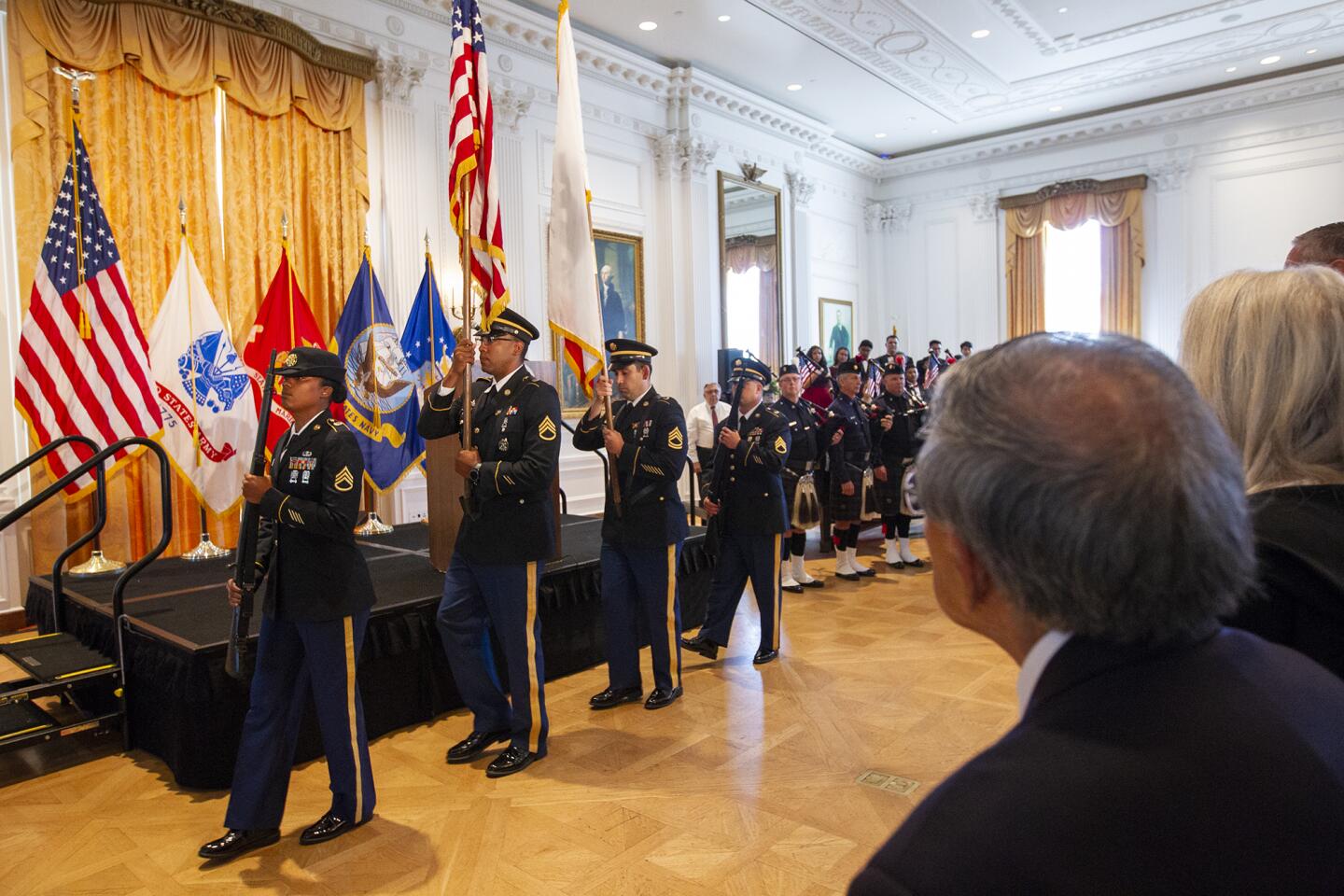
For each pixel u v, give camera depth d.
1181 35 8.89
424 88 6.94
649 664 4.16
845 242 12.38
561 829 2.53
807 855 2.36
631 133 8.84
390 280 6.64
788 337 10.84
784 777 2.84
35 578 4.25
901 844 0.51
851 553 5.97
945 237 12.61
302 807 2.73
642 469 3.48
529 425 2.90
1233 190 10.48
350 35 6.46
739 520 4.02
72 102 5.01
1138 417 0.52
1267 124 10.22
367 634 3.23
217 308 5.69
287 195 6.11
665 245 9.16
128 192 5.34
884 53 9.03
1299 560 0.78
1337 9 8.36
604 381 3.42
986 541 0.56
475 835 2.50
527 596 2.93
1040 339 0.59
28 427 4.79
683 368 9.29
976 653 4.18
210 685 2.86
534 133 7.83
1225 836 0.46
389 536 5.41
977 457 0.55
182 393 5.25
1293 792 0.48
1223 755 0.48
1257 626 0.80
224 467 5.34
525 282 7.68
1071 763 0.49
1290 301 0.92
